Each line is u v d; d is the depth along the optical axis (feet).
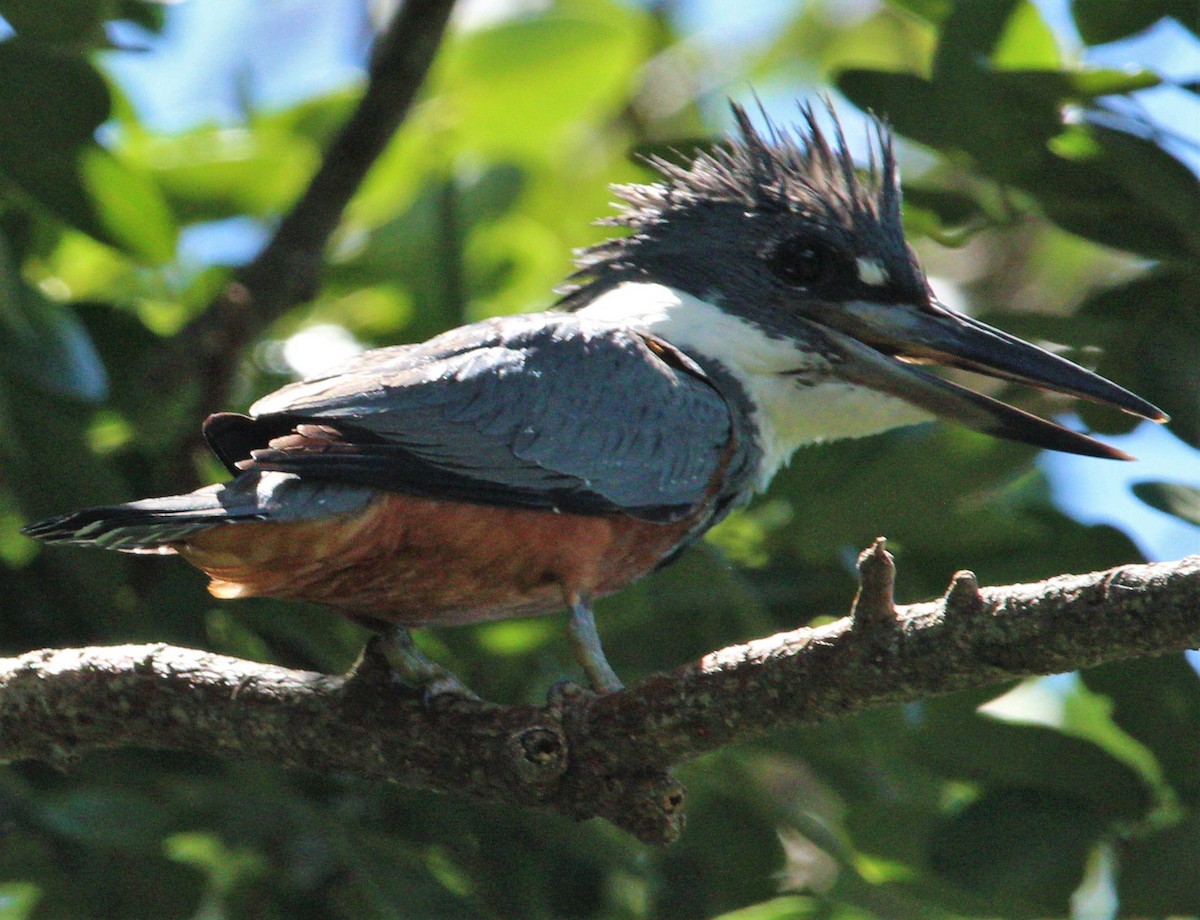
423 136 46.16
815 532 33.86
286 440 25.82
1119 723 31.12
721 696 23.20
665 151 37.47
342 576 26.50
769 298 33.32
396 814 33.01
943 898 33.01
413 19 39.34
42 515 31.83
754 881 33.99
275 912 30.99
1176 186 30.40
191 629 33.86
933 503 33.40
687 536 31.58
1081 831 30.63
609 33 47.55
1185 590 20.17
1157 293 32.30
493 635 35.81
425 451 26.78
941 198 34.71
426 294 40.88
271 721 25.59
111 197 33.63
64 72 31.91
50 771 31.81
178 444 36.91
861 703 22.43
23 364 31.12
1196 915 29.50
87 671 26.00
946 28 32.35
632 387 29.45
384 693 25.54
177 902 30.78
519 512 27.17
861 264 33.24
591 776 24.22
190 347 37.27
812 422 33.37
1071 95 31.37
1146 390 30.73
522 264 43.04
